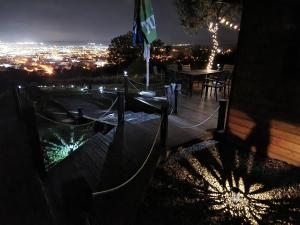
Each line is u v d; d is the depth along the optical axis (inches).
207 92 358.3
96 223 120.0
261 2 179.5
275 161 191.3
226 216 134.7
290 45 169.5
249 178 168.4
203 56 621.3
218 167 180.7
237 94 210.1
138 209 136.9
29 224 121.0
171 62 603.5
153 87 443.5
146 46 314.0
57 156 232.1
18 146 209.0
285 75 175.9
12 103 365.7
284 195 150.9
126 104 321.7
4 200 138.7
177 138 210.5
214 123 247.9
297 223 130.3
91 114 293.7
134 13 295.3
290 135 181.6
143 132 220.4
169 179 165.0
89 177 158.9
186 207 140.6
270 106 189.3
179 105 309.6
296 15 163.0
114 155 181.3
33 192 145.2
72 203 82.4
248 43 194.5
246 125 208.1
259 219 133.1
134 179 155.1
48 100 374.9
